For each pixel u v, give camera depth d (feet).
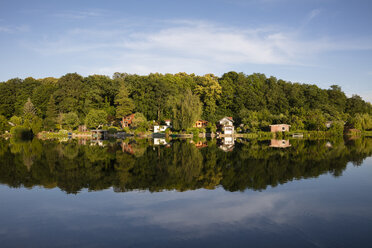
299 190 54.65
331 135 277.44
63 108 334.03
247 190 54.85
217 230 35.40
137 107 362.94
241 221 38.32
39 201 48.73
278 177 66.85
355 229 35.42
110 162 91.15
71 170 77.20
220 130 320.91
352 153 112.88
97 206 45.57
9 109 360.69
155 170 76.79
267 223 37.58
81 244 31.96
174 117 273.54
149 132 305.94
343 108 457.68
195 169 77.92
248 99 395.14
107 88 374.43
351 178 65.21
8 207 45.57
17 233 35.32
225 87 402.31
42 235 34.60
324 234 33.96
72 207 45.24
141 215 41.06
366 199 48.39
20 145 160.15
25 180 65.10
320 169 77.15
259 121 313.73
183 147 143.74
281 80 484.33
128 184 60.49
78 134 295.28
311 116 299.99
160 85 367.25
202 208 44.01
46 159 98.48
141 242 32.19
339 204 45.68
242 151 122.31
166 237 33.40
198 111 271.90
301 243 31.58
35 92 362.53
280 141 190.70
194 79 476.54
